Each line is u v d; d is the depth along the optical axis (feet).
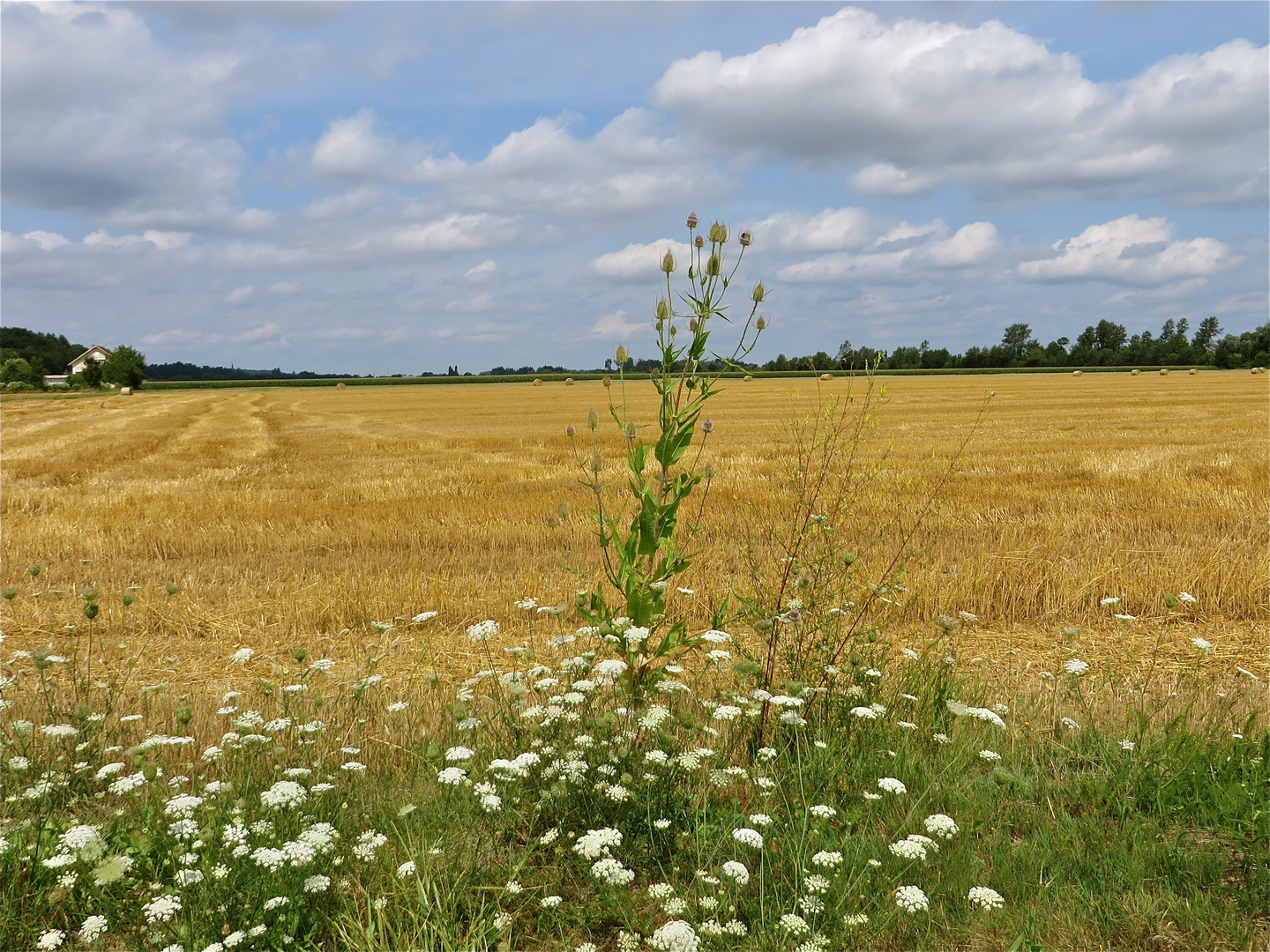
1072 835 10.46
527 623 23.09
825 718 13.39
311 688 17.31
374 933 8.71
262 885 8.99
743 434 79.30
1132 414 98.73
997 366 379.76
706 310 13.93
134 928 8.71
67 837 8.71
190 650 21.30
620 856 9.93
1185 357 384.88
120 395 264.11
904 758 12.06
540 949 8.89
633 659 14.25
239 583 27.81
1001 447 63.31
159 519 38.27
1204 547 27.66
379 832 10.53
